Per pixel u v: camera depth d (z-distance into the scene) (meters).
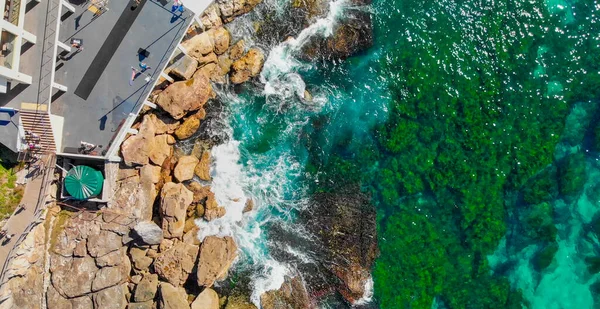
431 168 29.81
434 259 29.91
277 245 29.89
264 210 30.19
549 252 30.27
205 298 27.70
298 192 30.44
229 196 29.67
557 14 30.03
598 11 29.94
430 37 30.34
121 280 27.67
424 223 29.98
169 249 27.97
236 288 29.06
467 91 29.73
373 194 30.28
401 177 30.02
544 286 30.25
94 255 27.44
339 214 30.06
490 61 29.84
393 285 29.72
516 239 30.08
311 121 30.83
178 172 28.47
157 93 28.20
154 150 28.22
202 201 29.22
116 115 26.69
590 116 29.67
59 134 26.45
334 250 29.73
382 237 30.00
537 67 29.73
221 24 29.84
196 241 28.66
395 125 30.14
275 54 30.70
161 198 27.92
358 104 30.73
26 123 25.28
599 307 30.00
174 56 27.73
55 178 27.38
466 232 29.83
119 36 26.94
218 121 30.31
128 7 27.08
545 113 29.70
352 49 30.77
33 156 26.22
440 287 29.83
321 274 29.53
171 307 27.02
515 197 29.91
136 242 27.80
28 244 26.44
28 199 26.47
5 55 23.69
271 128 30.84
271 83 30.72
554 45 29.84
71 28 26.91
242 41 30.19
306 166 30.70
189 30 28.19
